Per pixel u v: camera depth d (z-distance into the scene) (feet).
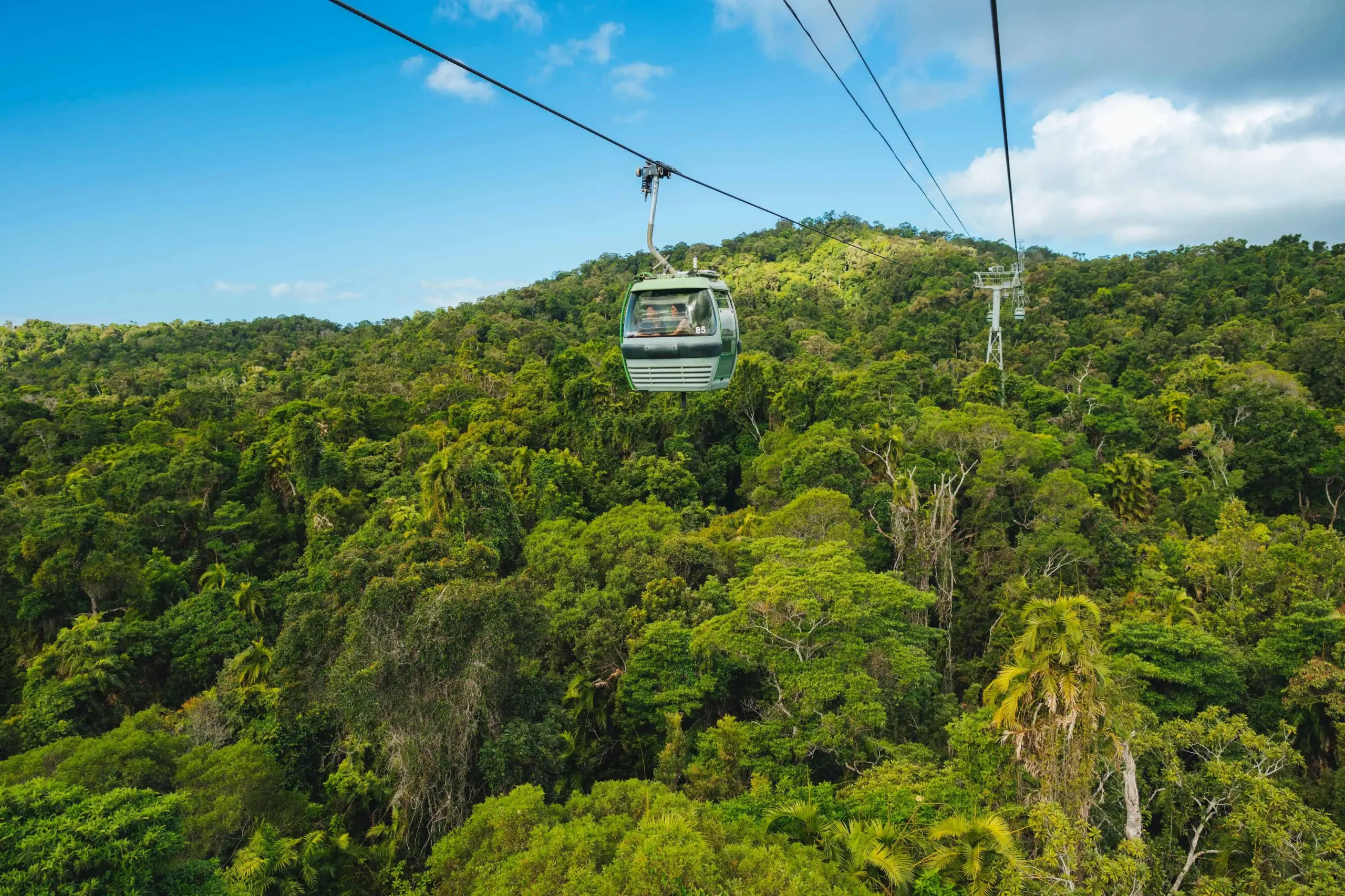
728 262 649.61
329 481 186.91
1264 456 220.02
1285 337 319.88
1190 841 71.20
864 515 157.79
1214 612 113.39
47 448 217.56
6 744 103.91
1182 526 191.11
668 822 53.83
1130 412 240.32
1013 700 61.62
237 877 62.85
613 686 102.73
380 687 76.74
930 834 59.77
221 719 95.81
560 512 163.43
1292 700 87.66
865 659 96.02
